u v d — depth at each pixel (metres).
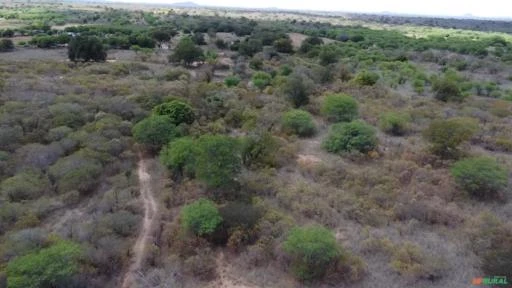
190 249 18.84
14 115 32.41
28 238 18.41
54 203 22.25
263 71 59.22
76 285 16.19
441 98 45.69
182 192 23.78
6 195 22.25
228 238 19.64
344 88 49.28
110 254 18.02
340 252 17.81
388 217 21.70
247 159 27.62
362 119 38.19
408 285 17.06
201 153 24.42
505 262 17.53
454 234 20.56
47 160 26.61
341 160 28.88
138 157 29.38
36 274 15.52
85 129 31.47
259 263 18.25
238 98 43.03
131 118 35.44
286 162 28.44
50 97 38.47
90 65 59.28
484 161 25.22
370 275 17.59
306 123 34.50
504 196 24.28
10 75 47.94
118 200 22.81
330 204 22.81
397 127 35.22
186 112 34.66
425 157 28.92
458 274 17.73
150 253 18.42
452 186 24.73
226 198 23.38
